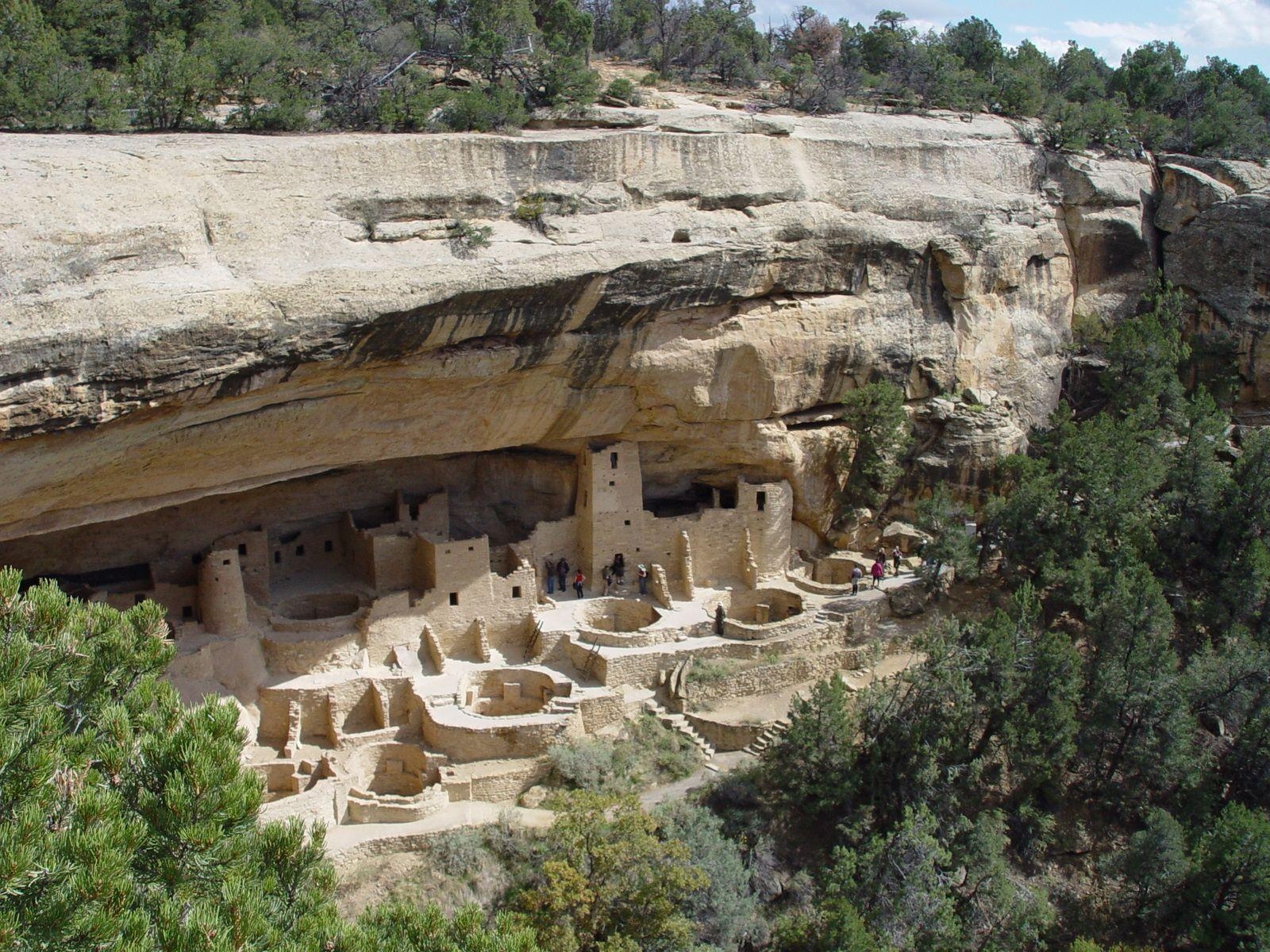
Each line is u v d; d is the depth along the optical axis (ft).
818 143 122.52
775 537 128.88
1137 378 148.66
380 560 115.03
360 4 146.92
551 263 99.50
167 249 82.43
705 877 87.45
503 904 92.48
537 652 114.73
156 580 107.55
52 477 83.46
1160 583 124.57
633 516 123.95
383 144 96.22
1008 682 109.29
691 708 111.04
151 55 107.65
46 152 81.15
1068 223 153.79
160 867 49.21
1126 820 112.88
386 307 90.79
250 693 103.50
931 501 130.93
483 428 111.34
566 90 120.16
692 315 113.70
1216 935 99.91
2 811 47.11
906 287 128.77
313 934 51.83
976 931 97.66
